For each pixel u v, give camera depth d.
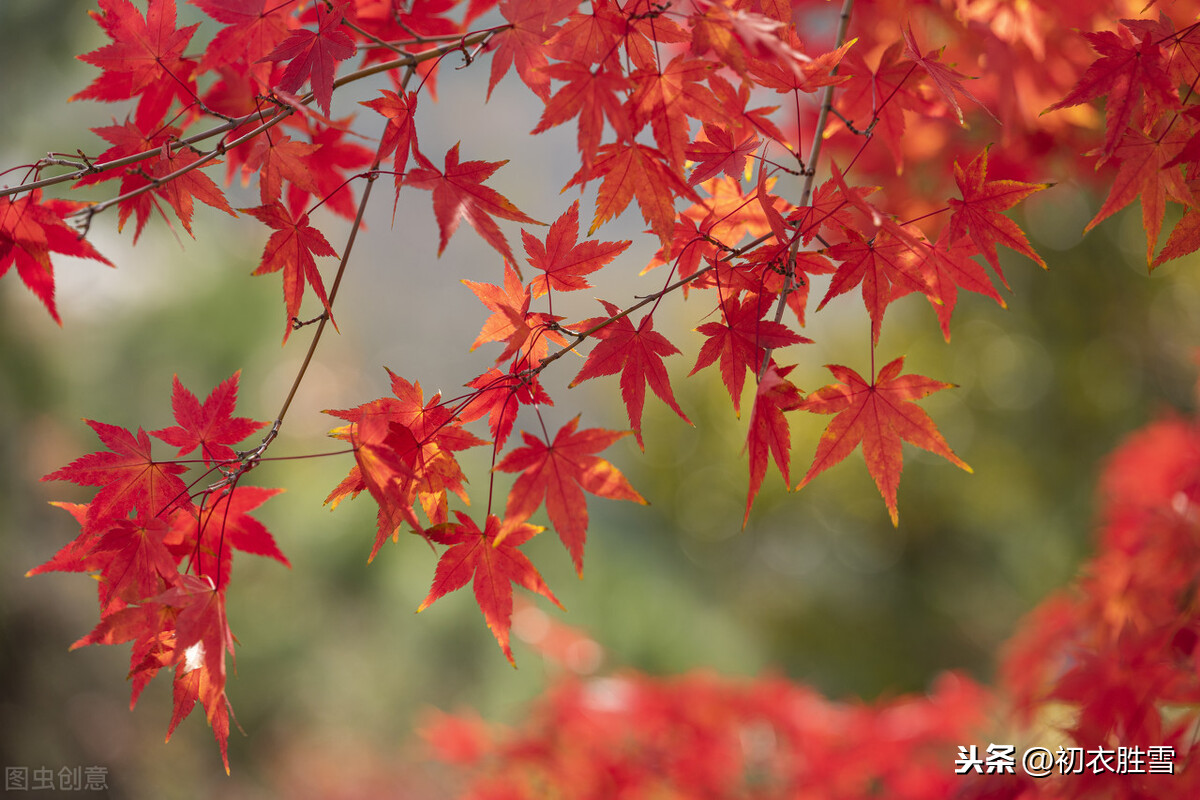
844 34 1.38
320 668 4.02
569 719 1.79
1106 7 1.44
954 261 1.35
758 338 1.32
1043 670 1.62
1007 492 4.39
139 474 1.33
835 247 1.33
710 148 1.33
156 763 3.67
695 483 4.95
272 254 1.33
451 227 1.29
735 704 1.84
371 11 1.41
